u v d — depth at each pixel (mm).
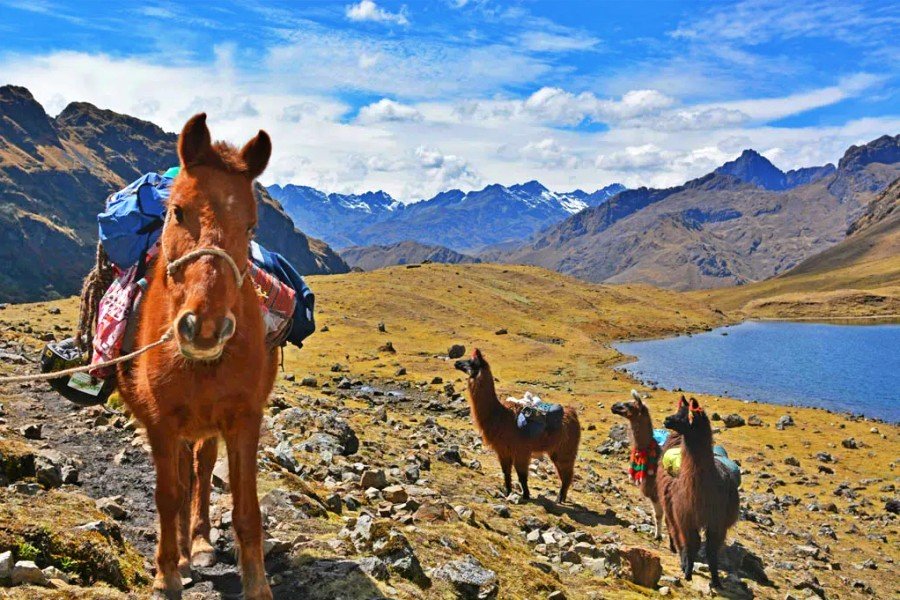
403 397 33656
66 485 7801
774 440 33906
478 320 90188
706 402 44344
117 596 5012
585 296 145750
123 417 11172
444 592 6707
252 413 5043
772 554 15805
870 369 81000
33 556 5164
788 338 127000
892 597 14141
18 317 43344
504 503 13195
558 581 8602
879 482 26500
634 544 12914
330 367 45406
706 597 10648
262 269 6605
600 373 57969
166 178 6148
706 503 11414
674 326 134375
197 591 5762
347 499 9141
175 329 4289
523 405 14914
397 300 90688
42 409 11953
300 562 6410
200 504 6574
